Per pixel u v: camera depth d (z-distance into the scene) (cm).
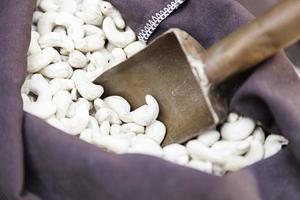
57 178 40
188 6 46
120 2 47
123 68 45
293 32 39
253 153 42
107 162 38
